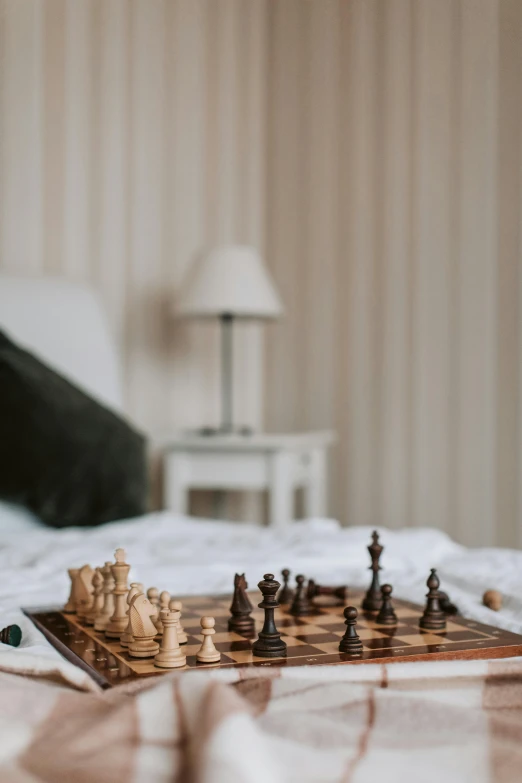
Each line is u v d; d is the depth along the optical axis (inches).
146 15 135.1
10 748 25.0
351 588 59.8
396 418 133.2
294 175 148.7
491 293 120.6
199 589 59.1
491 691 31.4
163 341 137.3
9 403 89.8
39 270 124.2
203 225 142.6
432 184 128.9
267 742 25.2
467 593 57.4
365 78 138.6
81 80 128.0
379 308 135.9
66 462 89.2
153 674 36.9
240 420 148.5
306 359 146.6
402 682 32.8
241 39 147.5
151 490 135.3
